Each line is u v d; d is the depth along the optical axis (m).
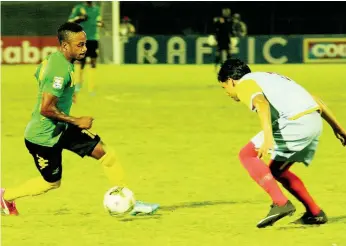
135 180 20.44
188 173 21.44
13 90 51.22
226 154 24.92
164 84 56.22
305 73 65.50
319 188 19.25
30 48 81.44
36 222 15.66
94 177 21.05
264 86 14.38
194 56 81.88
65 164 23.28
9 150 26.19
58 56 15.05
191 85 55.09
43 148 15.43
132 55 81.88
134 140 28.25
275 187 14.47
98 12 47.06
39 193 16.05
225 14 63.84
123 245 13.69
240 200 17.78
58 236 14.42
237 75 14.42
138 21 92.56
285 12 93.31
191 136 29.30
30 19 83.12
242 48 80.62
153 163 23.19
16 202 17.72
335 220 15.66
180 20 92.62
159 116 36.03
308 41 81.31
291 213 14.53
